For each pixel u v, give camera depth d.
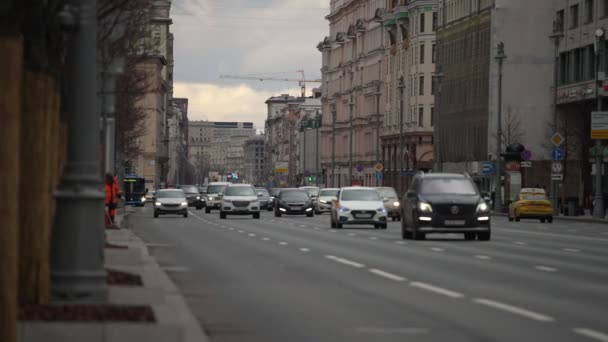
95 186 17.09
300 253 38.81
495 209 110.19
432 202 48.53
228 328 17.62
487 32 138.88
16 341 12.48
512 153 105.62
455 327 17.73
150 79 198.12
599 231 62.28
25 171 16.44
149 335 12.73
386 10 186.00
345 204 64.88
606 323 18.33
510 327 17.73
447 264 33.00
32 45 16.48
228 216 100.81
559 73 118.00
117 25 32.12
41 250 16.36
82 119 17.25
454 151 153.50
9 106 12.91
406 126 171.00
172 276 28.48
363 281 26.84
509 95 131.12
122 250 28.22
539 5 131.50
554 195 98.81
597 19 107.81
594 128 88.88
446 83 157.25
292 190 97.12
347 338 16.41
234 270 30.61
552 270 30.69
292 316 19.31
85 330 12.69
